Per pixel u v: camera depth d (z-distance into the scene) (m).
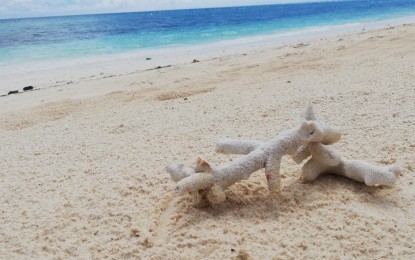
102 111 0.47
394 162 0.23
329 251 0.16
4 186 0.24
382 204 0.19
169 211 0.20
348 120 0.31
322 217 0.18
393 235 0.17
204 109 0.40
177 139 0.31
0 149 0.34
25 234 0.19
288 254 0.16
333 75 0.51
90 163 0.27
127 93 0.56
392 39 0.77
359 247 0.16
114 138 0.33
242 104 0.40
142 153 0.28
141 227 0.19
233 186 0.21
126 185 0.23
